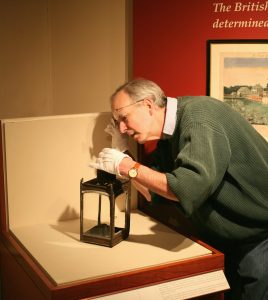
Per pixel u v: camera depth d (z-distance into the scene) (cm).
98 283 146
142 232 188
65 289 141
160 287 155
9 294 200
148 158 216
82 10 247
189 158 153
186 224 219
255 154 170
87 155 200
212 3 215
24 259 166
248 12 214
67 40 255
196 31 218
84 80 254
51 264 157
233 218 178
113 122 198
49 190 196
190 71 221
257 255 181
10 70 245
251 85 219
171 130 175
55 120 192
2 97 244
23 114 254
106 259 161
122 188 175
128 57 235
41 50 256
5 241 191
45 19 256
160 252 168
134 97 171
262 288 180
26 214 193
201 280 162
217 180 159
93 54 248
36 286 155
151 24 219
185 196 150
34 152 190
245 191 171
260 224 179
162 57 221
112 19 238
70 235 184
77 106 259
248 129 175
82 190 174
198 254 167
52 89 262
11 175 188
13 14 243
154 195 199
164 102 176
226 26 216
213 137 159
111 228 170
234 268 192
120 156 168
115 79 241
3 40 241
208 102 169
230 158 170
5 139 184
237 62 218
